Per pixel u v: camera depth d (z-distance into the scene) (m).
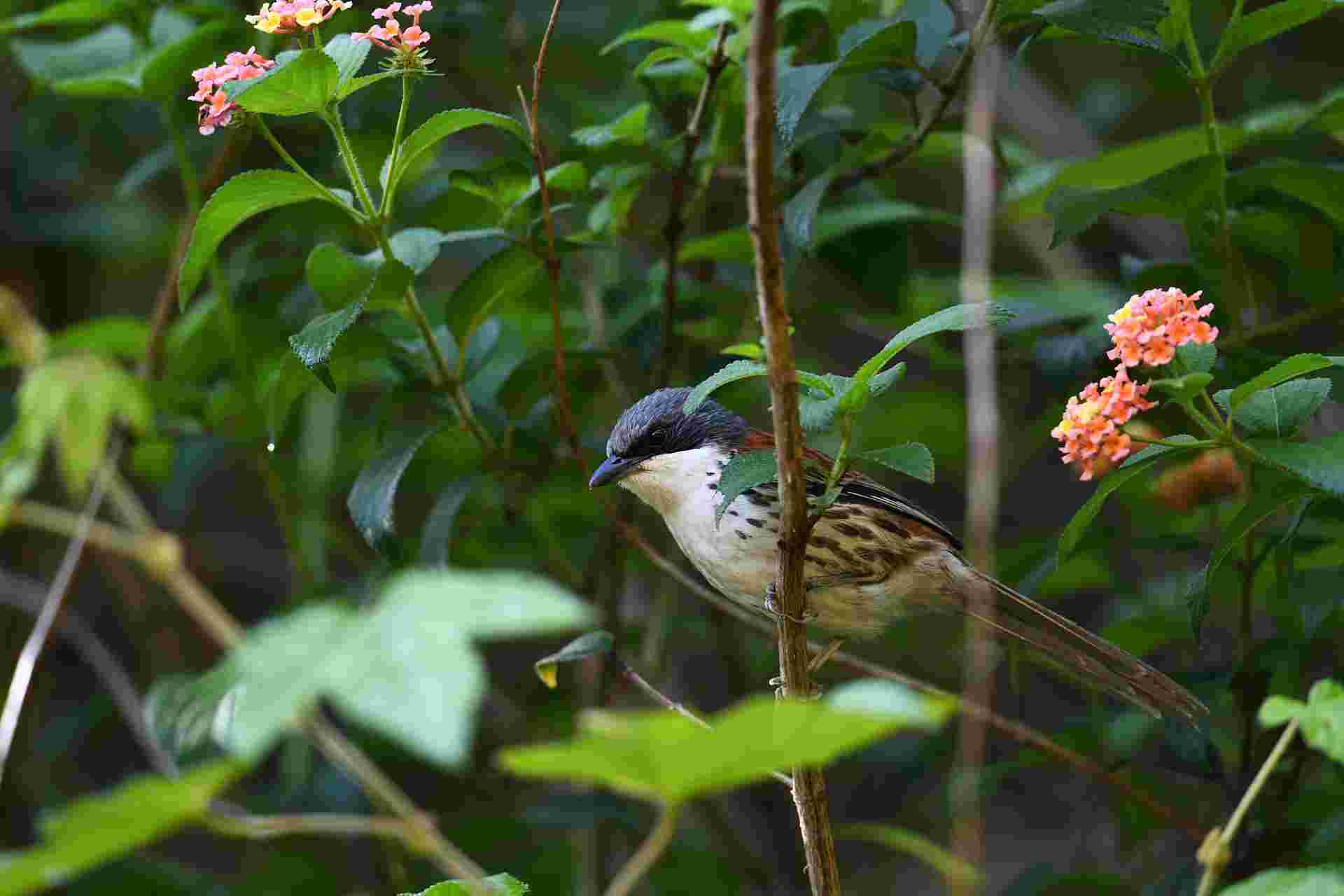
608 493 11.34
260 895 12.48
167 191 15.85
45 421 7.20
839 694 3.47
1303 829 8.86
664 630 12.90
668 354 10.27
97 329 11.21
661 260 11.89
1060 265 13.46
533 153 8.58
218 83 6.92
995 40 8.56
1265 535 9.66
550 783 12.29
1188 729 8.88
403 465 8.82
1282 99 14.72
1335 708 5.07
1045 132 14.48
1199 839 9.01
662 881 12.76
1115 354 6.27
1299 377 7.77
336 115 7.32
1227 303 8.87
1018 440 12.77
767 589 9.44
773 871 13.52
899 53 8.70
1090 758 10.00
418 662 3.22
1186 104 15.56
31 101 13.50
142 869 12.15
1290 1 7.94
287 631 3.40
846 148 10.04
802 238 8.82
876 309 11.41
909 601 9.50
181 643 15.38
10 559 14.63
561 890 12.77
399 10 7.38
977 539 7.34
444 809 12.45
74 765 15.17
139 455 11.03
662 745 3.44
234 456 12.98
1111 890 11.09
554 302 8.95
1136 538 10.22
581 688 13.08
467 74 12.59
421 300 12.43
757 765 3.52
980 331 7.56
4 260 15.08
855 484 9.49
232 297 11.77
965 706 7.86
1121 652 8.84
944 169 15.38
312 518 12.52
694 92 10.10
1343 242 9.21
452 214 10.38
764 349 6.38
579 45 12.94
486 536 12.32
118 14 10.53
